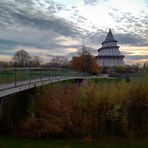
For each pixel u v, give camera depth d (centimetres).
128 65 11556
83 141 1919
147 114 2259
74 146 1800
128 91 2275
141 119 2233
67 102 2234
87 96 2209
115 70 10331
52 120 2048
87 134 2028
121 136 2061
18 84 1702
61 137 2005
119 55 12700
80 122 2095
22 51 7831
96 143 1889
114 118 2112
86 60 8019
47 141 1883
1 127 1947
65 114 2112
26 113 2105
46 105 2192
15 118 2058
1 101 1828
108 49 12962
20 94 2161
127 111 2209
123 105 2208
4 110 1936
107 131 2102
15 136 1906
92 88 2273
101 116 2136
